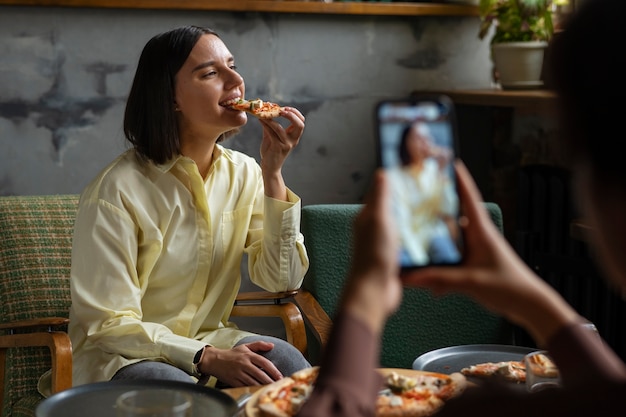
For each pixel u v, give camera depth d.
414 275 0.72
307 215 2.41
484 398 0.59
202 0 3.16
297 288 2.35
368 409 0.58
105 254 2.06
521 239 2.82
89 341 2.12
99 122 3.17
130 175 2.13
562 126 0.54
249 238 2.35
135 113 2.16
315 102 3.44
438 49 3.59
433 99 0.79
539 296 0.72
